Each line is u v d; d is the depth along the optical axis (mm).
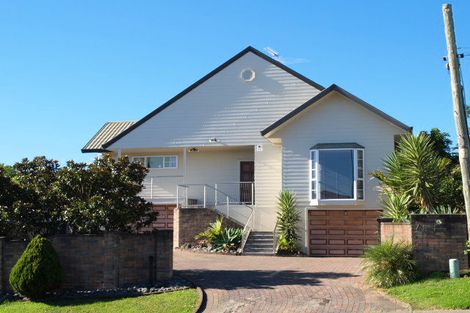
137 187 16531
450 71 14008
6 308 13977
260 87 27359
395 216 17156
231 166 28688
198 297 13672
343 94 23719
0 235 16016
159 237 16000
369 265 14312
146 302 13586
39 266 14336
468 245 13586
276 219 25109
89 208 15539
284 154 24250
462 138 13781
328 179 23578
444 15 14148
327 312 11945
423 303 11906
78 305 13852
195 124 27641
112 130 32125
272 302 13000
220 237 23625
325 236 23625
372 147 23750
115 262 15383
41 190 16172
